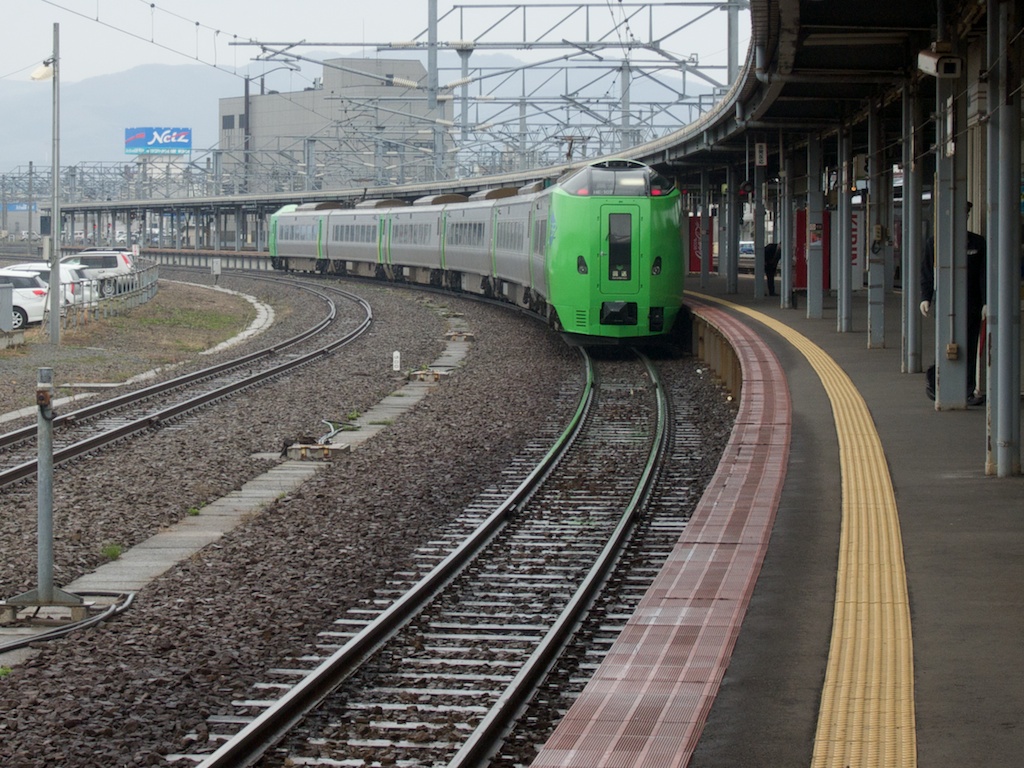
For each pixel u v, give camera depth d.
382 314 73.19
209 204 157.00
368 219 104.00
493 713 12.49
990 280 20.69
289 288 100.75
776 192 86.31
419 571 19.17
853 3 27.98
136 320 68.38
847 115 44.06
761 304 58.19
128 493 24.75
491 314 70.44
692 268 97.94
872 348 38.78
